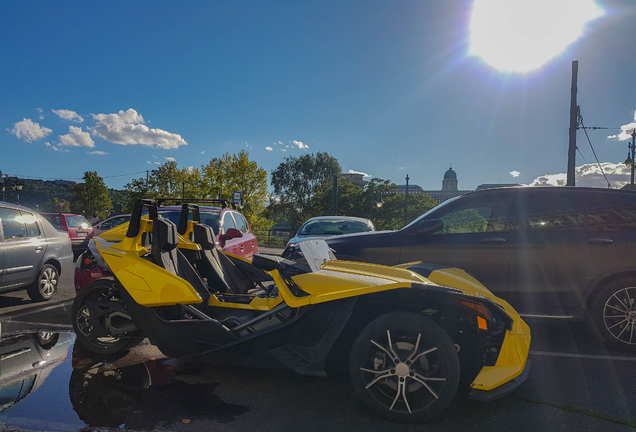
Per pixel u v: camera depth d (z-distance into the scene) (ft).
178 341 10.43
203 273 13.52
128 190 139.44
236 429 8.21
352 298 9.33
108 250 11.32
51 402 9.20
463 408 9.29
